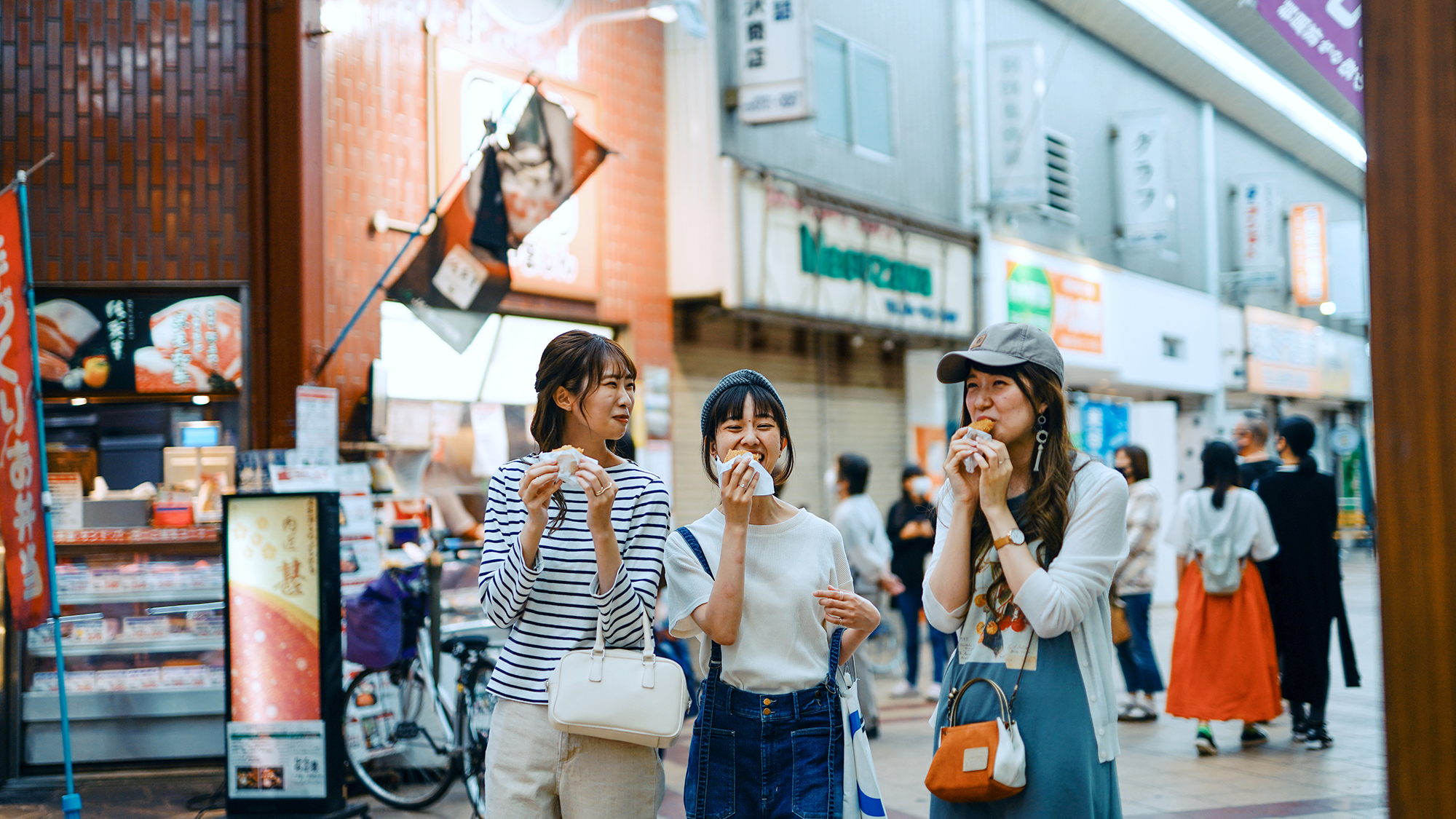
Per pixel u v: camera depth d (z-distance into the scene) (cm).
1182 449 1944
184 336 623
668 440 902
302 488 570
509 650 273
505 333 779
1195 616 619
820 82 1120
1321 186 2448
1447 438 141
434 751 538
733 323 1011
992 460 242
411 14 703
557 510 275
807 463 1106
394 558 630
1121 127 1655
